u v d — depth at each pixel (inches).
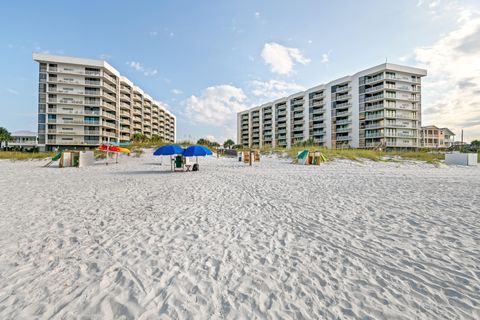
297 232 141.2
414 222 157.9
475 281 90.4
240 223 157.2
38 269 98.6
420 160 791.7
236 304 77.9
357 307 76.5
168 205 205.2
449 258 108.3
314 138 2174.0
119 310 74.8
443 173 473.7
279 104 2615.7
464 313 73.5
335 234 137.9
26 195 247.9
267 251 116.1
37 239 129.6
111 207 198.1
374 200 223.8
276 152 1045.8
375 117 1732.3
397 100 1716.3
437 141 2233.0
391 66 1653.5
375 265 102.8
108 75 1747.0
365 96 1792.6
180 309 75.4
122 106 1916.8
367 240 129.2
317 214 177.8
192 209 191.9
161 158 836.0
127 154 928.9
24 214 176.9
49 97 1568.7
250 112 3080.7
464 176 414.6
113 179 378.9
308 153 745.0
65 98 1593.3
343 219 165.5
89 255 111.2
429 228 146.4
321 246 121.9
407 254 112.7
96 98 1657.2
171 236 134.7
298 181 350.9
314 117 2172.7
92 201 220.4
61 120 1585.9
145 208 195.0
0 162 782.5
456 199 225.8
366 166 663.8
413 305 77.5
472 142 2507.4
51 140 1572.3
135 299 80.0
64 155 641.0
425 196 240.8
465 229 144.0
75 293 83.0
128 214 177.6
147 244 123.8
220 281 90.7
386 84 1685.5
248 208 195.2
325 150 949.8
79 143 1625.2
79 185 315.6
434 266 101.7
